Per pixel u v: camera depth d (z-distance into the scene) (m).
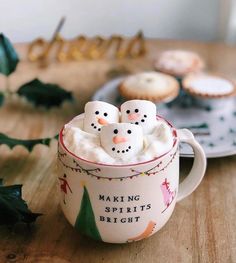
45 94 0.40
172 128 0.26
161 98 0.41
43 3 0.63
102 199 0.24
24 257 0.26
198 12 0.66
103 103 0.26
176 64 0.47
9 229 0.28
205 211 0.30
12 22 0.64
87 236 0.27
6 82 0.45
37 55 0.50
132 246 0.27
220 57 0.51
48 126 0.39
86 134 0.25
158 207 0.25
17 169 0.33
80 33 0.67
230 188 0.32
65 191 0.25
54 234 0.28
